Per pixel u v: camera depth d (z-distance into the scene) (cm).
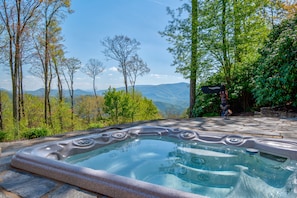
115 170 245
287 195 158
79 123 1327
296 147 227
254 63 683
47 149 229
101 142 292
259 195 169
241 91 714
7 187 152
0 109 1028
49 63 1166
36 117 1182
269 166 232
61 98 1366
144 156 286
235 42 695
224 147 274
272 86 525
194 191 189
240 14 691
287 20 568
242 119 477
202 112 768
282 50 495
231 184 199
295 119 461
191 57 773
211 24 716
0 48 851
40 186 154
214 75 791
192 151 294
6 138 445
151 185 133
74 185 154
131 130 348
